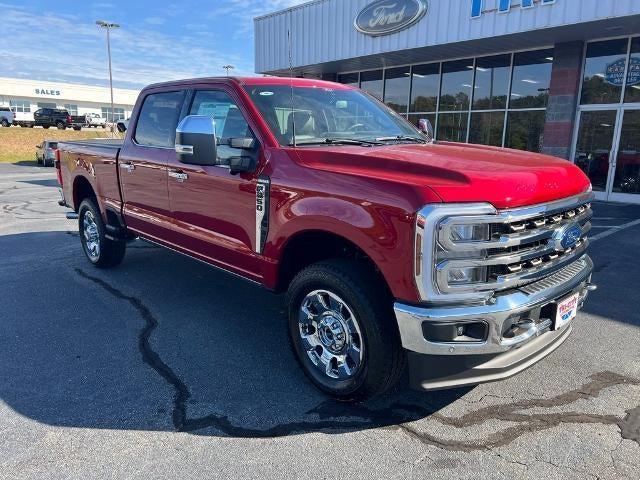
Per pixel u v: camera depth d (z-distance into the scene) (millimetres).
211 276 5957
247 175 3623
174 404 3240
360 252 3191
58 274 6035
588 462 2670
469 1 12836
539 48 13852
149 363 3789
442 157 3164
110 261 6078
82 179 6172
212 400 3289
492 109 15250
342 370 3188
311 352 3375
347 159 3141
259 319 4656
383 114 4496
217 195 3924
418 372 2793
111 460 2695
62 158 6535
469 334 2715
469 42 13383
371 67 18266
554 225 2932
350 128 4059
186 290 5453
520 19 11953
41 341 4164
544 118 14008
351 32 16094
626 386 3434
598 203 12492
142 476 2572
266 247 3535
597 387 3422
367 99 4613
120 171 5230
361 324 2943
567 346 4039
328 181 3070
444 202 2574
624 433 2916
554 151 13664
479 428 2982
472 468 2633
